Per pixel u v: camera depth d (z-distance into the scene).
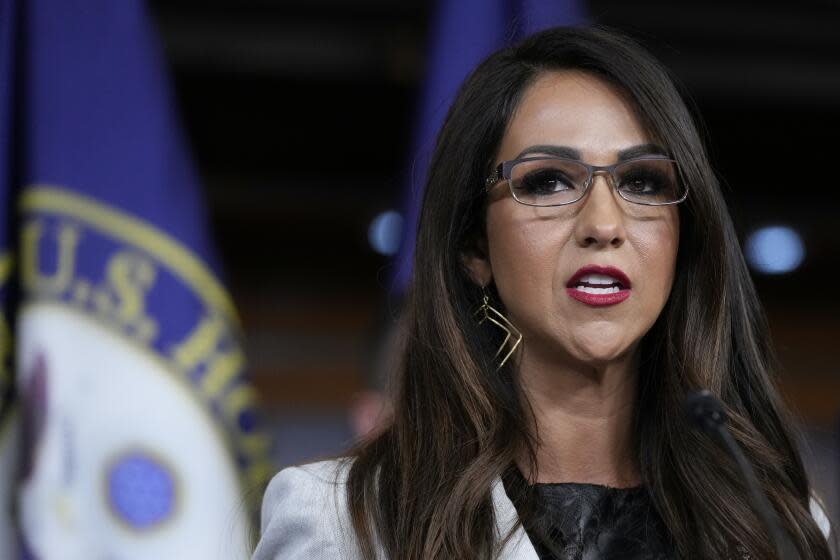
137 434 8.63
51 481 8.48
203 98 19.27
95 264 8.72
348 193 21.16
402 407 6.05
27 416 8.54
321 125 19.95
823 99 20.12
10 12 8.88
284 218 21.53
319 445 21.00
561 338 5.67
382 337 12.16
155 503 8.59
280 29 18.56
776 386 6.42
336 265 22.03
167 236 8.87
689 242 6.03
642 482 6.03
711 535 5.89
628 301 5.67
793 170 21.36
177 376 8.75
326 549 5.73
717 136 20.78
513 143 5.85
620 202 5.68
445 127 6.14
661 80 5.89
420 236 6.13
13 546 8.49
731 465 5.99
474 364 5.94
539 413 5.96
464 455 5.83
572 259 5.64
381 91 19.80
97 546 8.48
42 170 8.76
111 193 8.80
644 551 5.85
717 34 18.95
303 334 21.73
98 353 8.66
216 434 8.78
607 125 5.75
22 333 8.61
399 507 5.77
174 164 8.97
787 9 18.97
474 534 5.61
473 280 6.06
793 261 22.22
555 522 5.79
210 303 8.92
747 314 6.35
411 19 18.56
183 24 18.27
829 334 23.19
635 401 6.11
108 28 8.95
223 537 8.64
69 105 8.84
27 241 8.67
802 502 6.28
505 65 6.04
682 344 6.05
